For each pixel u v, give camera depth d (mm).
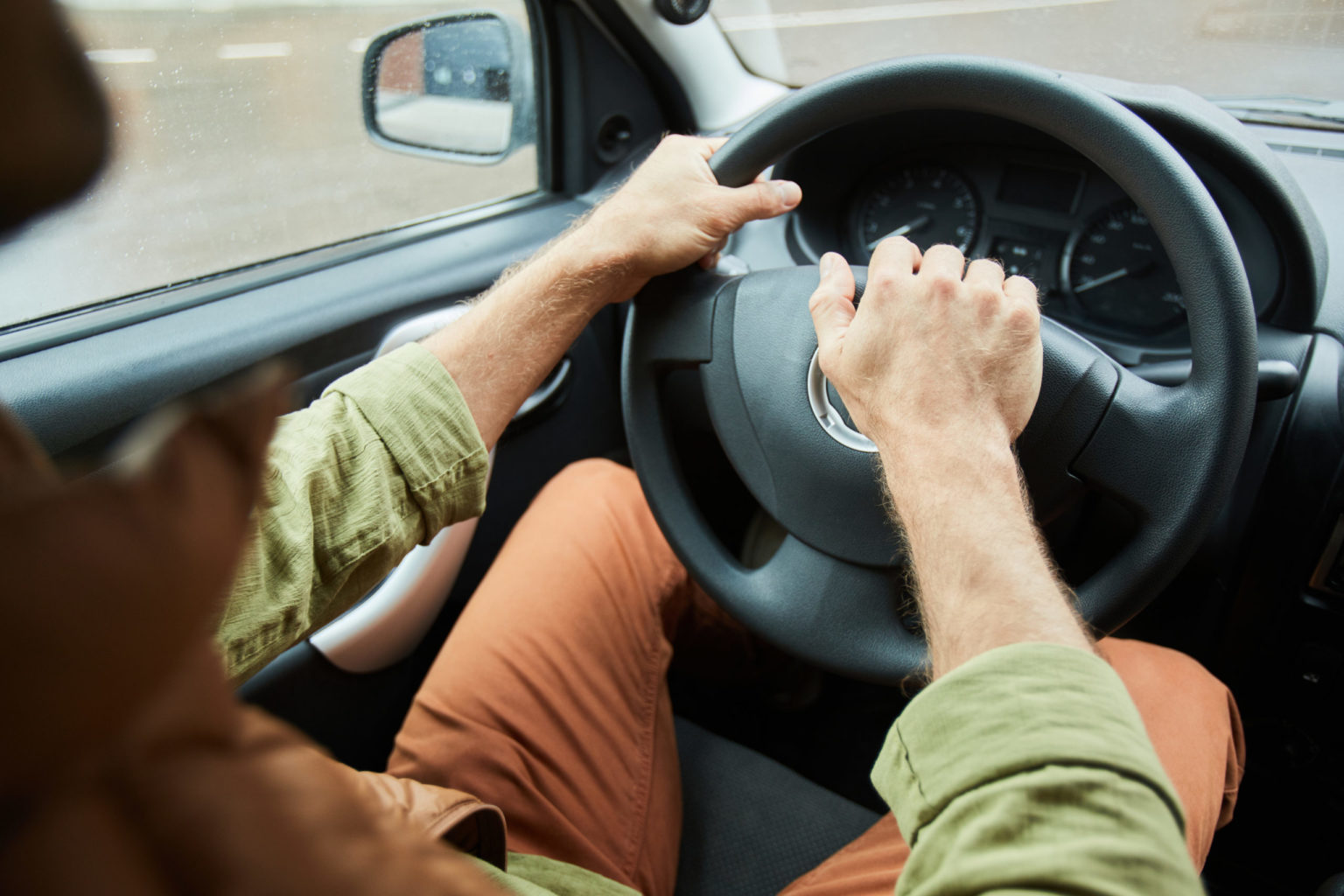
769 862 875
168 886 158
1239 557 945
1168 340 1082
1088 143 673
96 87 135
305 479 598
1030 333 539
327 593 622
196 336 975
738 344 780
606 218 738
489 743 773
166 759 161
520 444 1264
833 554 767
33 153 127
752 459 795
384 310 1120
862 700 1318
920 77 708
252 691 935
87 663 130
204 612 148
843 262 651
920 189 1205
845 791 1219
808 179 1194
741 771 960
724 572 828
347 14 1279
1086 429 675
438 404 666
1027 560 465
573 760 799
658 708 908
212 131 1138
